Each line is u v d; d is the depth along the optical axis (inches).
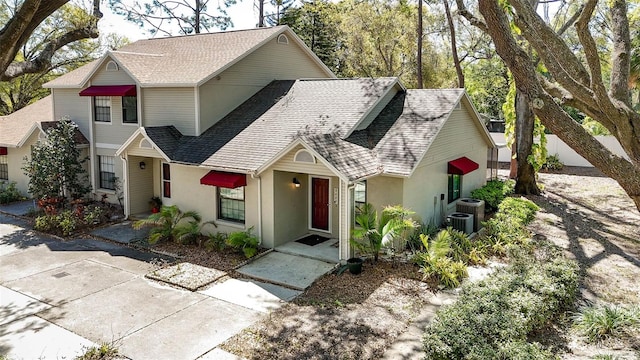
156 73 768.9
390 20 1304.1
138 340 380.2
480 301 382.6
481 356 307.0
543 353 320.8
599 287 478.9
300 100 740.7
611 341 364.8
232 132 699.4
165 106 743.1
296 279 505.0
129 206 760.3
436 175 673.0
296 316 421.4
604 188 997.8
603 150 189.9
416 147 600.4
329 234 644.7
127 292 477.7
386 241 527.5
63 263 566.9
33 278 517.7
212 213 658.8
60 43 232.2
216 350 364.2
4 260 577.9
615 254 584.1
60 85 876.6
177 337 384.5
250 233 620.4
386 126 665.6
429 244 584.1
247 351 362.6
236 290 482.0
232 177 609.6
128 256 592.7
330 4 1524.4
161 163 770.2
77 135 860.6
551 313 396.8
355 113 661.9
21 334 390.9
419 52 1173.7
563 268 454.9
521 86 205.5
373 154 610.2
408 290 476.1
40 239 668.1
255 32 868.6
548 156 1278.3
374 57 1370.6
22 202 912.9
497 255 578.2
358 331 392.8
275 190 594.2
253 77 804.0
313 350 363.3
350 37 1362.0
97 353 357.1
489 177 999.6
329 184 635.5
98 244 642.8
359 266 517.7
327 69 983.6
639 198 187.6
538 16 241.4
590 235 664.4
